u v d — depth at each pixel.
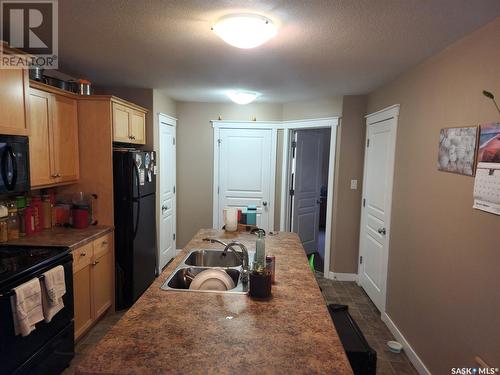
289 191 4.93
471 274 1.83
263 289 1.61
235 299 1.60
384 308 3.16
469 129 1.87
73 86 3.00
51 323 2.11
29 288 1.84
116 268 3.23
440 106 2.22
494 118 1.68
